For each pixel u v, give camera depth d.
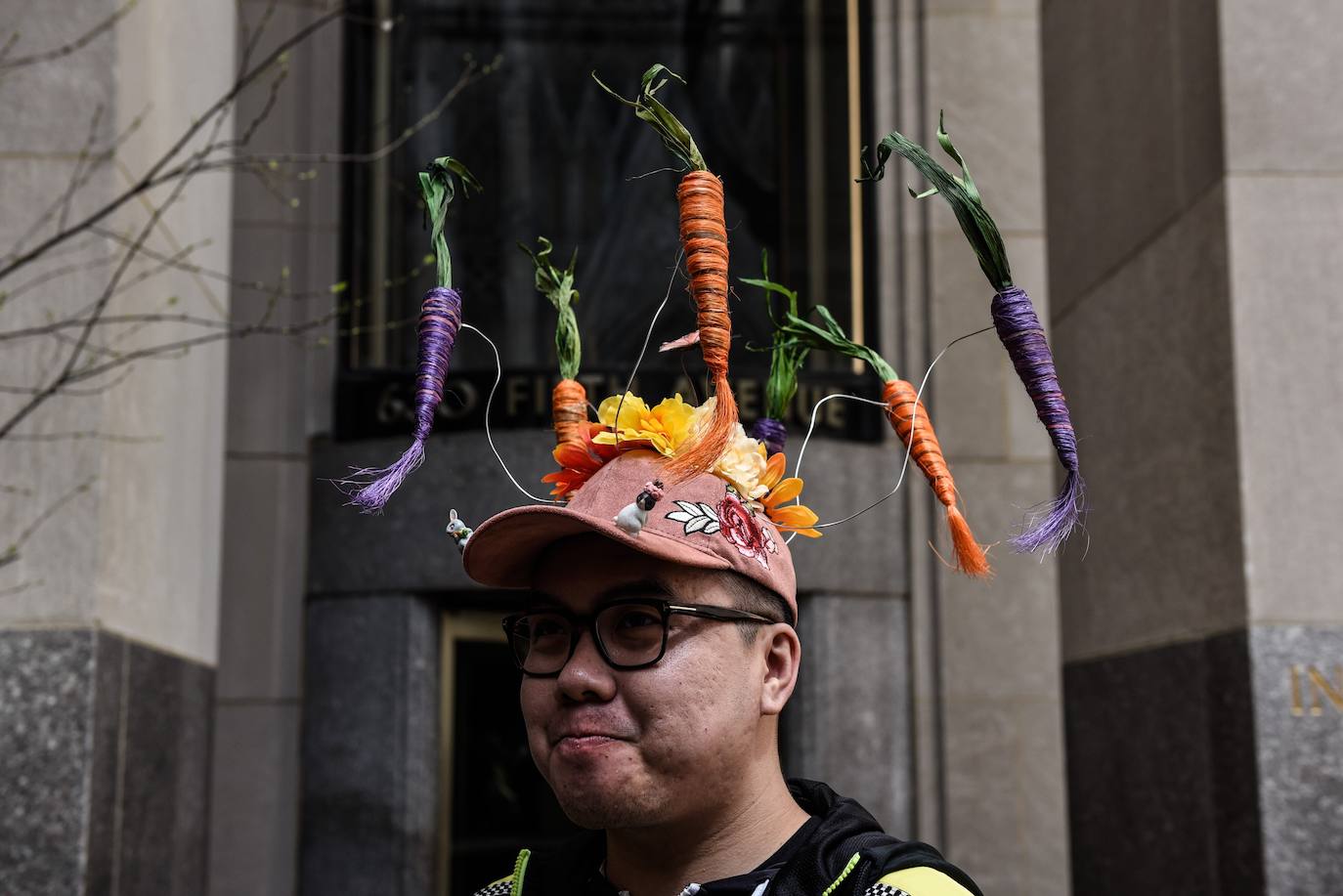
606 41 7.09
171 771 4.67
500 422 6.38
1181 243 4.50
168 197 4.78
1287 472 4.10
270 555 6.48
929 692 6.57
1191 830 4.29
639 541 1.53
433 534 6.35
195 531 5.06
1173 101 4.59
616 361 6.79
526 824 6.60
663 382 6.57
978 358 6.77
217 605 5.40
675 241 6.92
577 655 1.56
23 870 3.80
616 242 6.92
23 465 4.01
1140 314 4.78
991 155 6.94
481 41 7.02
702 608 1.56
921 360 6.79
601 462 1.74
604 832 1.82
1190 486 4.39
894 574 6.64
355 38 6.86
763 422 1.90
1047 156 5.70
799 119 7.02
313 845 6.30
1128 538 4.81
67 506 4.00
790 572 1.71
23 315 4.10
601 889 1.72
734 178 6.97
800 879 1.56
